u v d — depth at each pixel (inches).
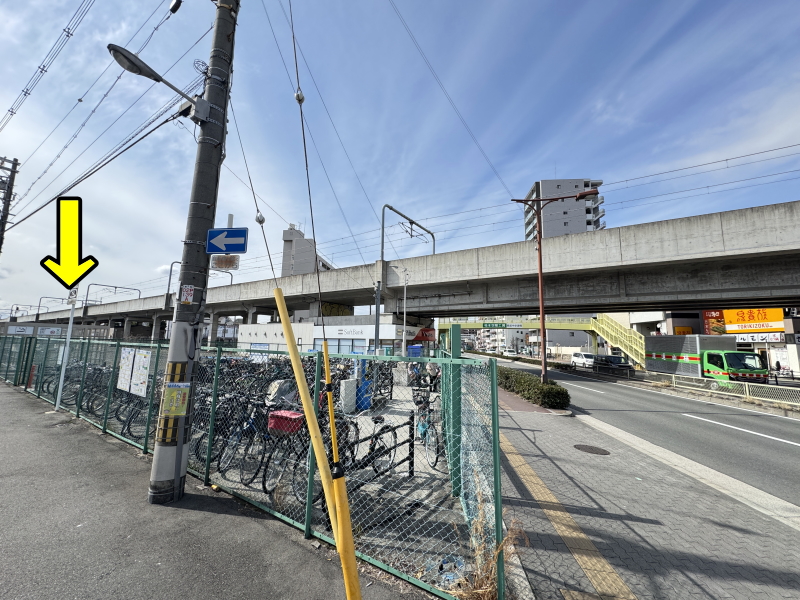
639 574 116.3
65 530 128.0
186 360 165.2
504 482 195.3
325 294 1242.0
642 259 700.0
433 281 976.9
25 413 313.7
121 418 263.1
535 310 1029.8
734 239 618.5
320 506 156.6
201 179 177.2
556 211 2733.8
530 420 368.5
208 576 105.0
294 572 108.7
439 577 106.3
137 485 171.0
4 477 173.0
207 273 177.0
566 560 123.0
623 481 203.3
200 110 176.7
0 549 114.4
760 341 1048.8
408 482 183.8
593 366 1200.8
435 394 243.8
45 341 431.2
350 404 273.3
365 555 116.6
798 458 261.6
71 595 94.6
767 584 112.7
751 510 169.3
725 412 466.6
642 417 417.1
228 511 148.9
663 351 904.3
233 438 189.9
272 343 1118.4
